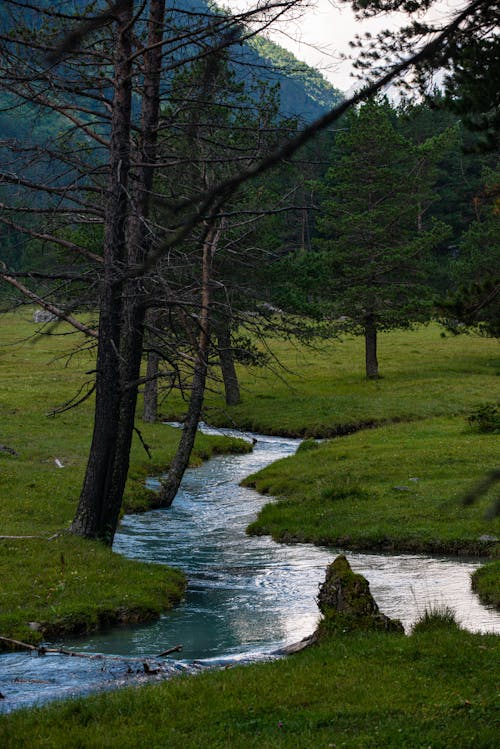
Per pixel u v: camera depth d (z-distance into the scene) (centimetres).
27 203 2008
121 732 961
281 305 4366
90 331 2116
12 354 7438
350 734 925
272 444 4547
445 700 1017
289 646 1407
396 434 4016
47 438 3981
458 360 7012
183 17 1686
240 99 2614
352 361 7162
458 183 10325
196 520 2861
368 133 6056
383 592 1847
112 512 2241
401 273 6400
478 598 1783
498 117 1428
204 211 279
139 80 2177
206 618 1709
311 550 2367
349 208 6281
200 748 895
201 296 2767
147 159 2130
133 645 1518
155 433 4466
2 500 2642
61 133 1975
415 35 994
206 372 2795
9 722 1020
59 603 1692
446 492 2745
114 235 1991
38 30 1620
